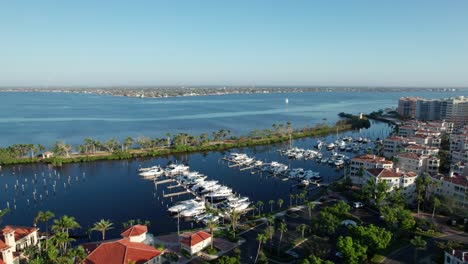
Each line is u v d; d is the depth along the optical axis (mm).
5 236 109250
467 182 151625
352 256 101938
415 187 162250
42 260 98500
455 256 99875
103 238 130125
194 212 159250
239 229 137750
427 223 133625
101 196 188625
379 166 188000
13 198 186125
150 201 180500
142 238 122250
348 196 170750
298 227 128250
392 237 124562
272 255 116062
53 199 184250
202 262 112312
